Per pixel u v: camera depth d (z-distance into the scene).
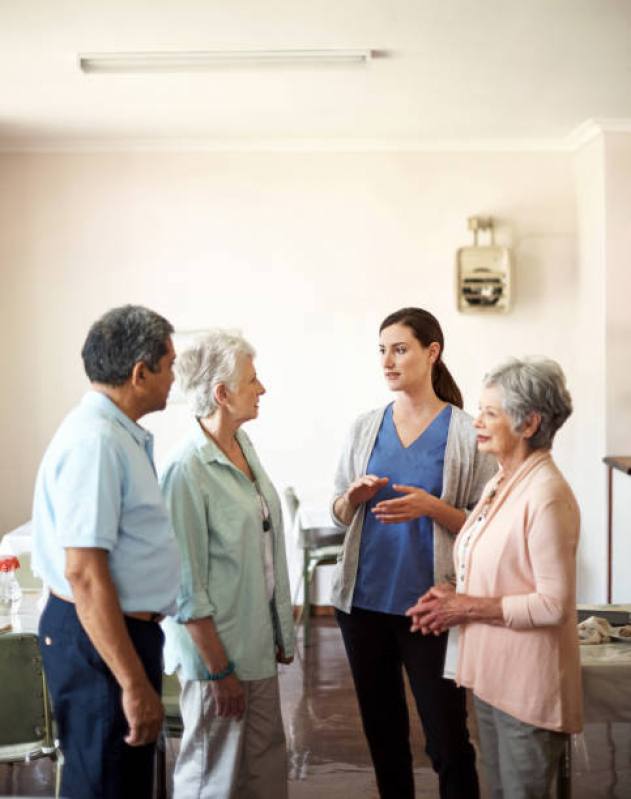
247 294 5.09
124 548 1.76
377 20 3.15
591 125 4.62
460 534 1.98
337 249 5.09
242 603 2.04
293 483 5.15
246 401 2.09
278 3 2.98
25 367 5.02
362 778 3.02
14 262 4.99
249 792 2.09
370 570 2.25
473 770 2.18
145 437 1.86
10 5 2.97
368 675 2.27
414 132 4.86
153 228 5.04
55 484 1.71
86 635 1.73
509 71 3.76
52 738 2.34
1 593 2.70
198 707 2.02
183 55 3.48
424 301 5.11
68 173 4.99
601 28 3.25
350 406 5.13
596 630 2.36
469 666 1.87
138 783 1.77
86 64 3.59
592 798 2.83
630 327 4.65
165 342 1.84
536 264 5.11
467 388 5.12
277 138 4.98
